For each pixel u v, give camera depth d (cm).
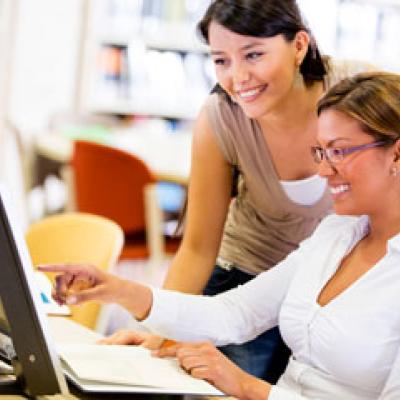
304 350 264
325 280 266
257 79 291
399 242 252
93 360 253
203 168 335
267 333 352
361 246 267
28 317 222
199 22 299
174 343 282
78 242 393
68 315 332
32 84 827
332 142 252
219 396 238
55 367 227
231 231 357
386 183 252
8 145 816
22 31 816
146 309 277
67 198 661
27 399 231
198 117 334
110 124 798
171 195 686
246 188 342
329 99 255
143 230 620
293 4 293
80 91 835
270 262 350
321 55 314
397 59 831
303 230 342
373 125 247
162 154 695
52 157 694
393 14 827
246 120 322
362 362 250
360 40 820
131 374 242
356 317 252
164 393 235
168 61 838
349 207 255
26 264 222
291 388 265
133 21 832
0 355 251
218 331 284
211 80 838
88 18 826
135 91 838
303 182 329
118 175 609
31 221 722
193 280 336
